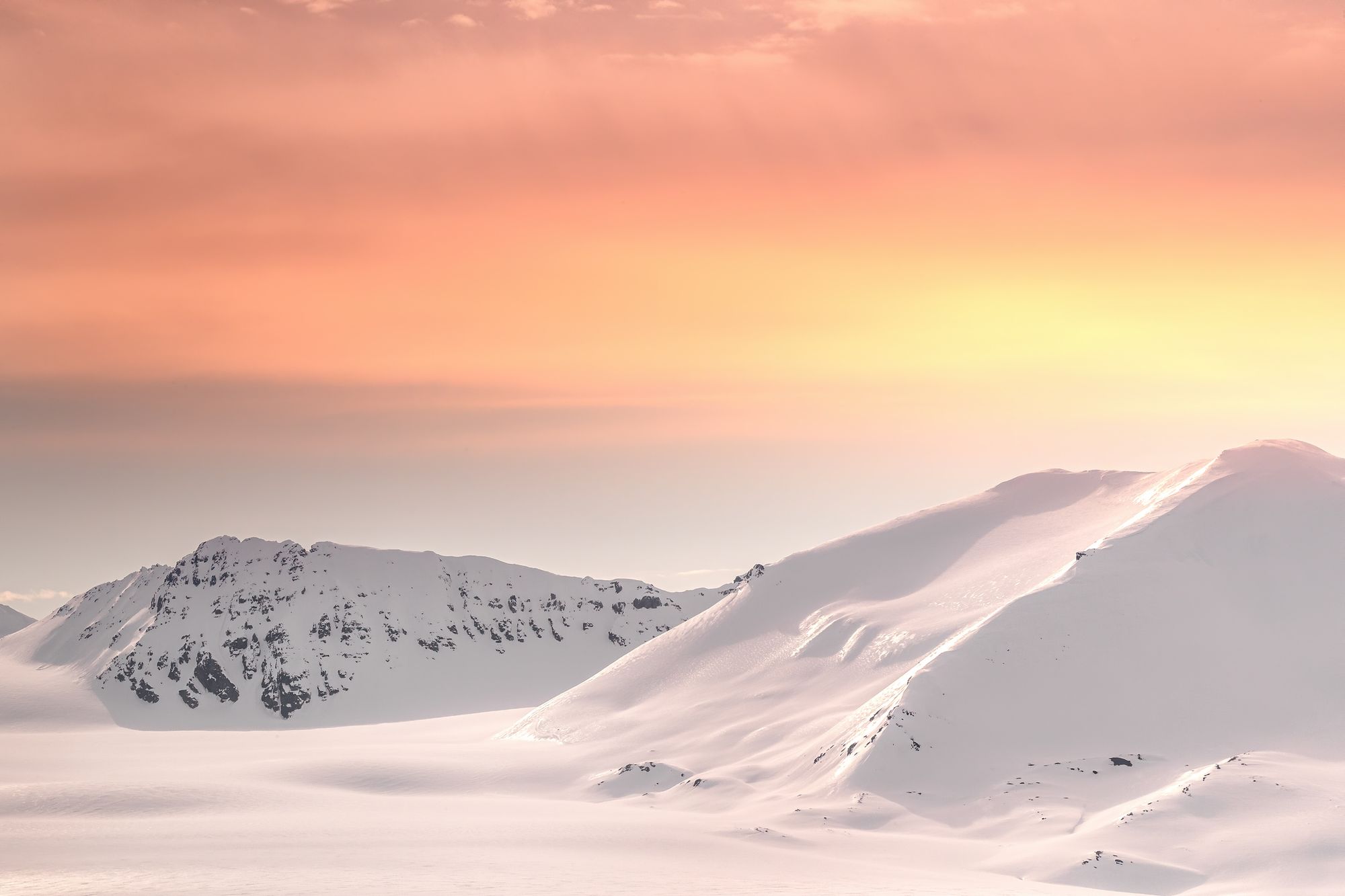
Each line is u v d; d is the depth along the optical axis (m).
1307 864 136.75
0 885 95.44
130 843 131.25
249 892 90.00
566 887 94.81
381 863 110.38
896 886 108.62
